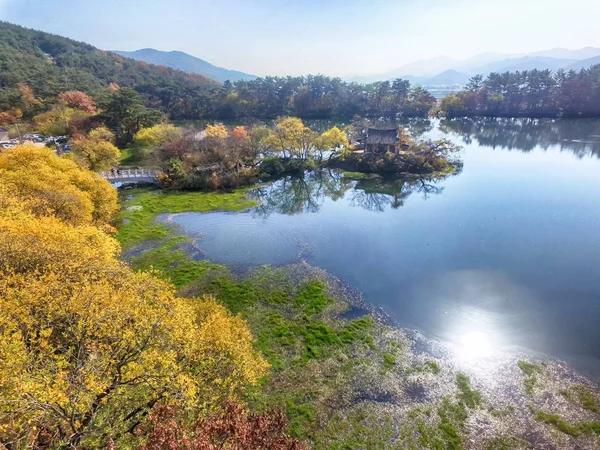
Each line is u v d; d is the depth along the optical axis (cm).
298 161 7450
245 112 15175
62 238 2055
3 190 2730
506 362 2366
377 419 1959
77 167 4503
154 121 9356
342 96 16375
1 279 1625
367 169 7356
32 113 9750
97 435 1261
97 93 11219
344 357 2408
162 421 1165
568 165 7269
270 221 4947
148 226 4638
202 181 6231
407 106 15925
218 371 1692
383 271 3578
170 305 1752
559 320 2780
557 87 14500
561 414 1967
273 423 1363
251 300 3073
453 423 1928
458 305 3003
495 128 12262
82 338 1384
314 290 3216
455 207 5319
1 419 1107
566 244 4028
